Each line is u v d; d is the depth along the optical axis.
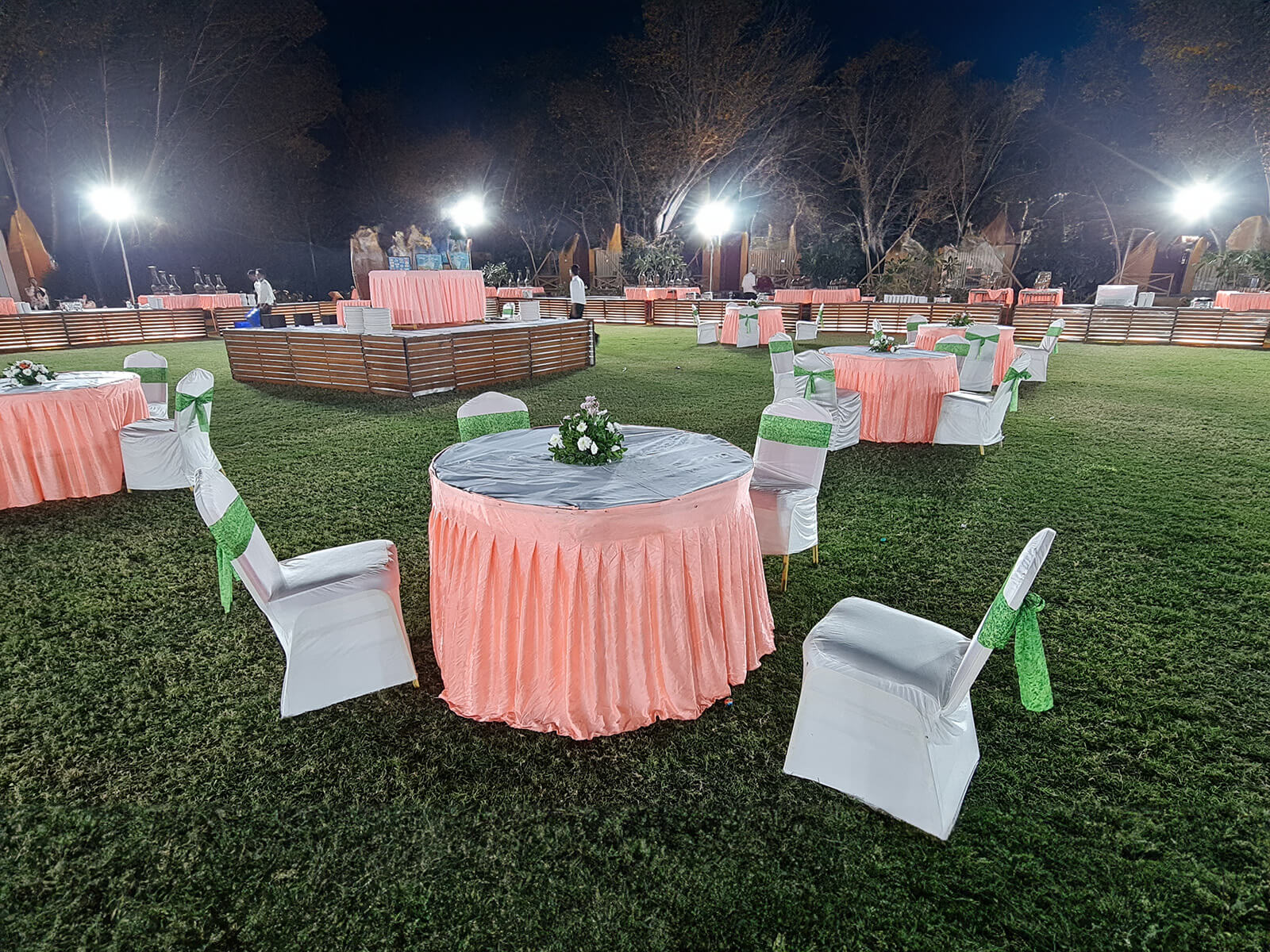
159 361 6.02
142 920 1.68
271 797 2.06
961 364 7.77
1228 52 16.58
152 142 21.20
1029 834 1.91
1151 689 2.55
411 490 4.92
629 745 2.27
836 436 5.93
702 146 23.69
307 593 2.30
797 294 19.56
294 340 9.37
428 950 1.61
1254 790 2.06
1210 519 4.25
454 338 8.93
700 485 2.32
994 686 2.59
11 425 4.51
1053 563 3.63
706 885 1.76
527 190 29.89
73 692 2.57
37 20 16.61
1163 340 14.74
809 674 2.01
